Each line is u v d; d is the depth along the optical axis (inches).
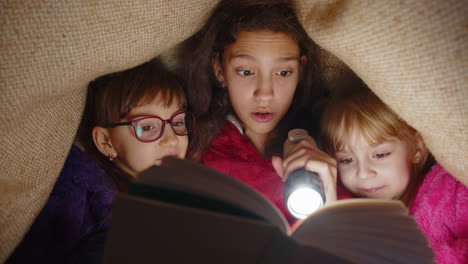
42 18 21.5
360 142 33.8
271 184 37.5
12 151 24.5
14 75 21.7
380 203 19.4
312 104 41.8
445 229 32.5
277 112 35.4
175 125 35.4
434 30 20.6
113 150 35.3
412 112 24.2
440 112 22.6
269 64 32.7
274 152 42.0
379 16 22.0
